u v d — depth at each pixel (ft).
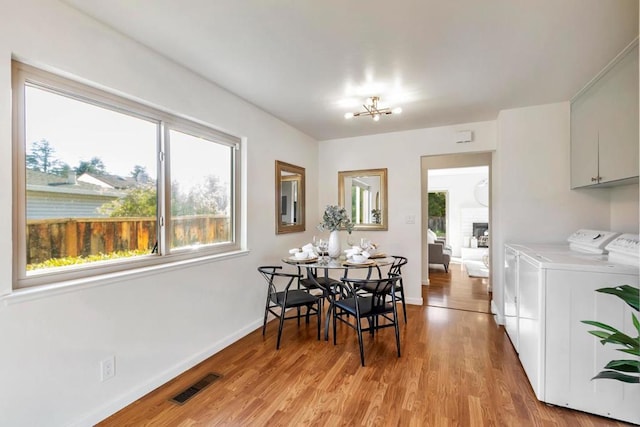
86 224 5.82
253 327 10.12
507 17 5.51
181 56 6.98
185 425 5.56
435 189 29.01
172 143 7.62
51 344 5.00
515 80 8.14
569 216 9.66
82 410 5.41
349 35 6.11
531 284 6.75
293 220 12.85
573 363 5.88
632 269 5.45
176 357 7.29
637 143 6.12
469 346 8.86
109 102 6.10
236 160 9.72
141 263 6.73
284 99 9.64
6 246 4.52
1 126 4.46
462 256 25.80
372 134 13.89
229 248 9.43
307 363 7.87
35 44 4.82
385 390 6.64
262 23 5.73
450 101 9.65
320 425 5.56
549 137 9.87
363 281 8.09
